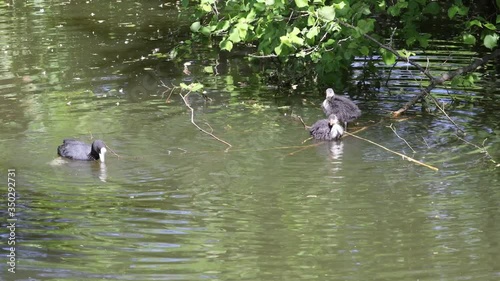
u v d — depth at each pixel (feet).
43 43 71.51
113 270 31.99
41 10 85.40
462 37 58.59
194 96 56.65
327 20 50.39
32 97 56.08
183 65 65.26
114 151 45.85
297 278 31.09
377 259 32.76
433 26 74.90
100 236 35.22
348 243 34.27
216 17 60.70
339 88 58.54
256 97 56.65
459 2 53.26
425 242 34.27
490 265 32.04
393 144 46.83
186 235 35.22
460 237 34.71
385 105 54.34
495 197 38.93
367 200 38.88
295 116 51.83
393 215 37.11
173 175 42.42
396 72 61.46
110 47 70.28
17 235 35.24
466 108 53.06
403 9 70.08
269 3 50.78
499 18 51.60
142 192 40.27
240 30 53.83
